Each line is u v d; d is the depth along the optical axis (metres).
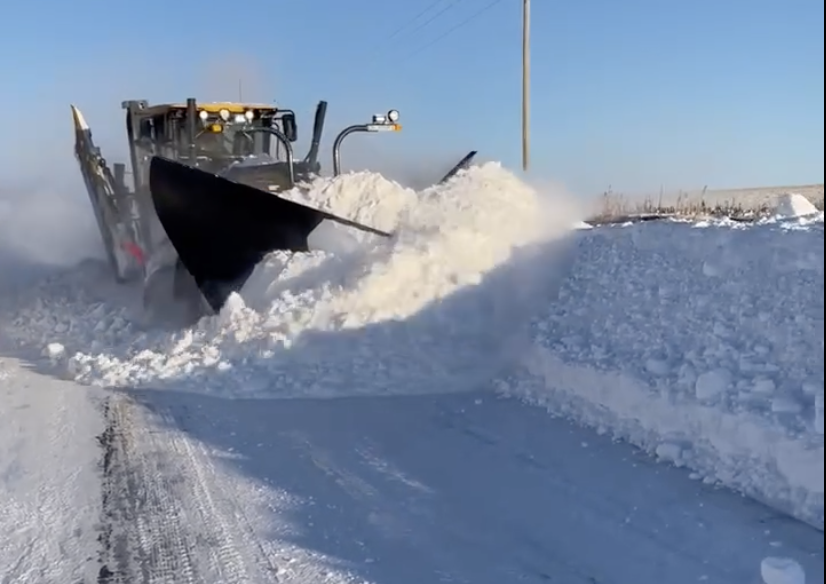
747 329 5.90
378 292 8.27
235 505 4.98
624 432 5.78
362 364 7.84
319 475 5.41
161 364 8.39
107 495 5.22
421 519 4.64
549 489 4.95
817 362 5.09
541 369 7.25
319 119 12.73
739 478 4.74
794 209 9.64
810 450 4.33
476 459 5.56
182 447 6.12
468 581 3.90
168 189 9.55
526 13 22.58
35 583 4.12
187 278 10.44
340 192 9.86
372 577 3.99
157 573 4.16
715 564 3.89
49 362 9.41
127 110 13.11
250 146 13.02
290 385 7.64
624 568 3.94
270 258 9.49
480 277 8.35
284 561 4.21
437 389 7.48
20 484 5.48
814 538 4.05
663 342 6.33
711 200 20.02
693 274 7.06
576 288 8.14
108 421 6.86
